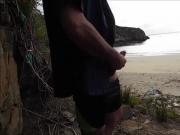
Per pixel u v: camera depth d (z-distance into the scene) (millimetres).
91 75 1821
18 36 3811
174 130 5078
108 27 1886
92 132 2023
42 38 5066
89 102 1931
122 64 1743
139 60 19766
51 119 4195
